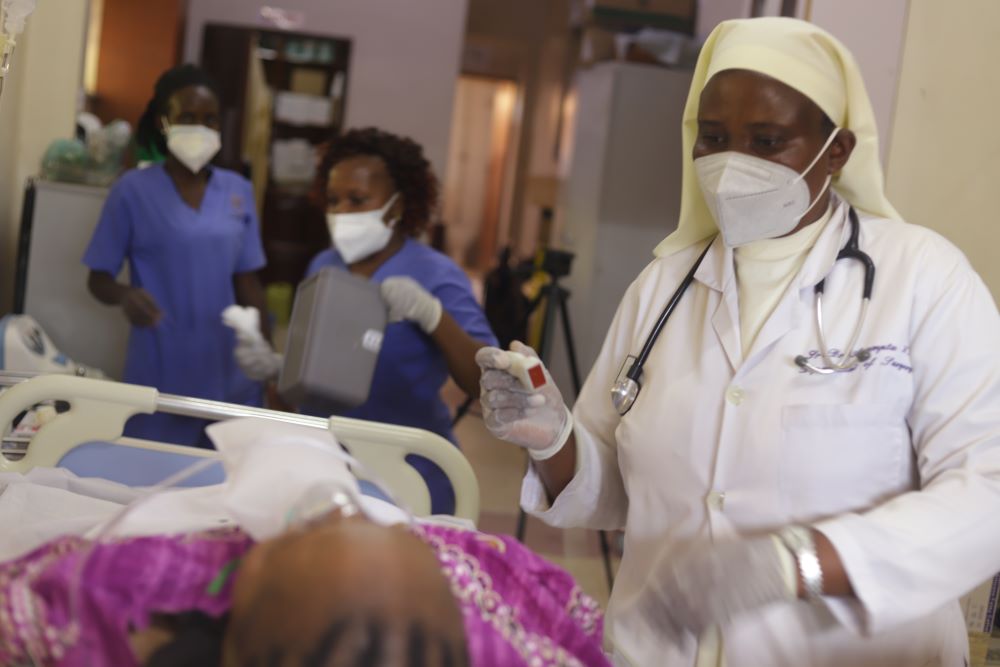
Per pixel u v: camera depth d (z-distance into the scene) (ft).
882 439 4.05
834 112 4.23
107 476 5.16
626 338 4.89
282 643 2.44
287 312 23.44
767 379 4.25
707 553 3.61
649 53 17.92
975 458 3.85
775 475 4.12
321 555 2.56
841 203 4.49
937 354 4.02
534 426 4.46
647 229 17.12
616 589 4.63
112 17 21.53
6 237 10.98
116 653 2.91
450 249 42.55
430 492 6.55
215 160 23.54
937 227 7.59
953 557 3.68
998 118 7.44
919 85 7.59
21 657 2.91
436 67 25.30
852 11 7.65
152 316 8.66
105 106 21.76
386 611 2.46
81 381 5.09
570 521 4.85
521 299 18.16
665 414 4.43
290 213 24.75
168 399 5.15
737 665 4.12
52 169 10.65
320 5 24.81
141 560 3.02
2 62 4.79
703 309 4.57
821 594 3.59
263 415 5.16
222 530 3.32
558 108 24.64
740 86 4.15
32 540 4.11
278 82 24.90
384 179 7.02
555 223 20.58
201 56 24.23
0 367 8.64
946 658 4.20
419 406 6.86
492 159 41.47
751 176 4.14
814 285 4.28
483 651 3.01
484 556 3.35
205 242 8.95
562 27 25.36
